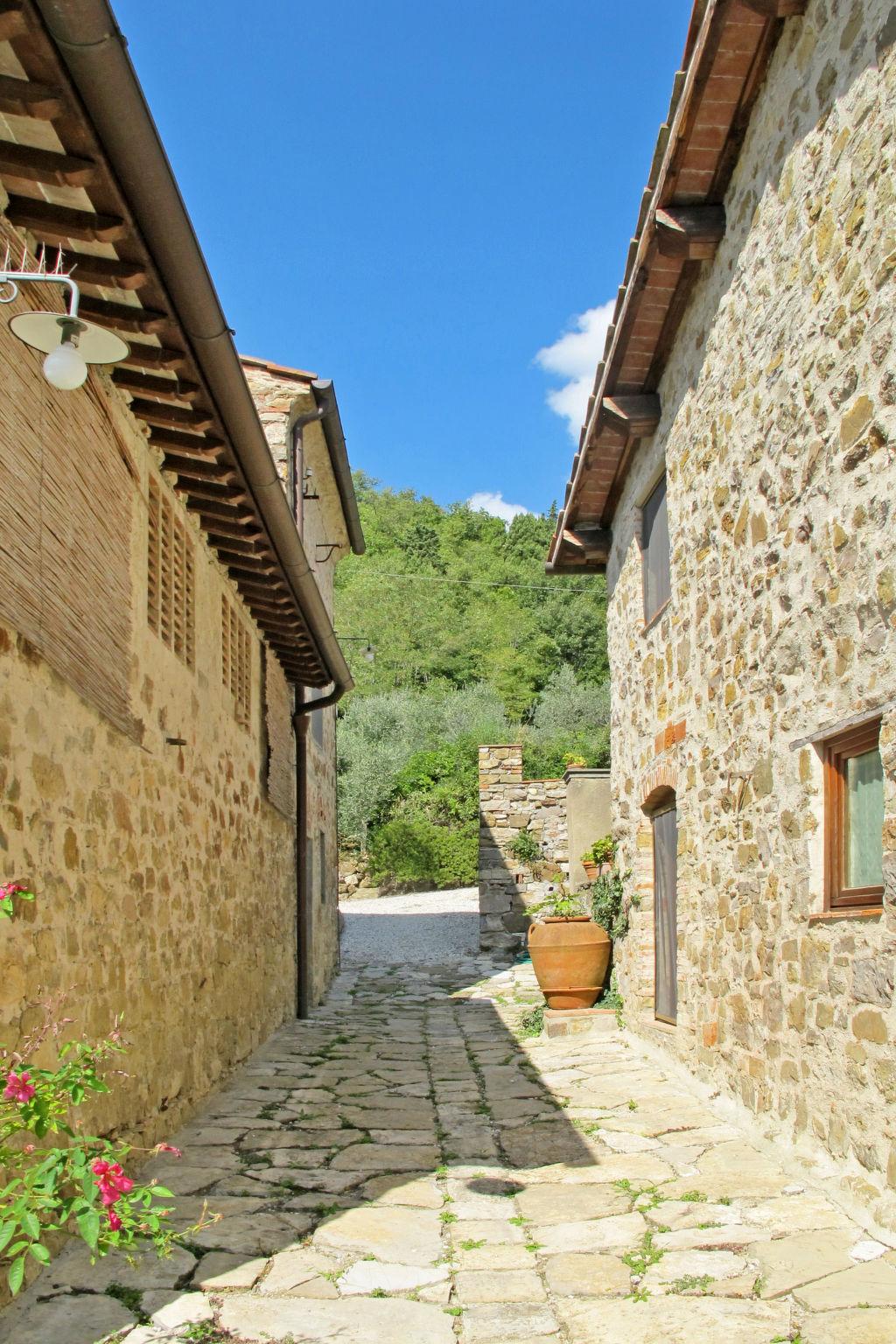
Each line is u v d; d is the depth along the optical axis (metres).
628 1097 6.36
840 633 4.36
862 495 4.16
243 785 7.83
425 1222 4.20
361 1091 6.72
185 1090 5.79
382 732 31.09
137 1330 3.16
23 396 3.73
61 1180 2.83
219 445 5.25
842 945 4.29
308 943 10.59
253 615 8.17
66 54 2.82
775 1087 5.05
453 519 49.34
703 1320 3.21
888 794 3.88
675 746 7.09
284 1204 4.40
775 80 5.06
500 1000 11.47
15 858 3.56
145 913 5.12
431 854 22.70
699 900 6.49
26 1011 3.60
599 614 38.34
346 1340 3.12
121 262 3.77
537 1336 3.15
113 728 4.72
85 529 4.37
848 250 4.28
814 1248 3.74
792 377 4.88
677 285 6.59
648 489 8.09
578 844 14.61
